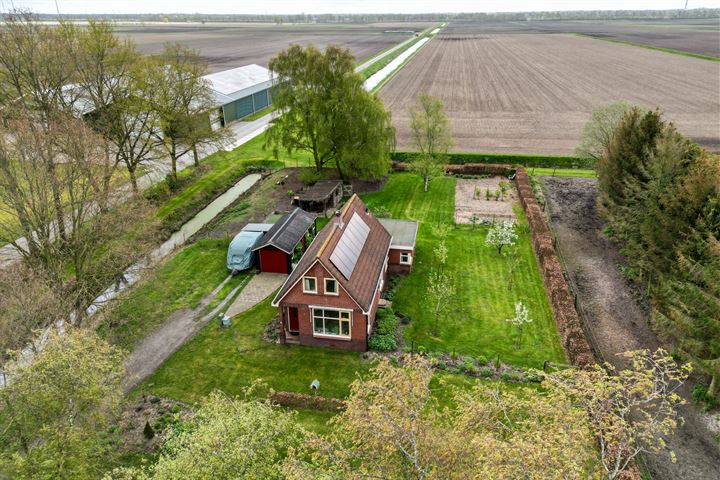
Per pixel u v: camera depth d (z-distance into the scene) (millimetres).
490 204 55031
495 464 14555
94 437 21500
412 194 58219
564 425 16406
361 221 37406
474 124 88188
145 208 39031
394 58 180875
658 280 34125
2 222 39031
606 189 44688
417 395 19406
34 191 35562
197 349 32562
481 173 64688
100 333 34031
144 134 63312
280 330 32750
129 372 30562
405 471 16953
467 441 17359
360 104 54094
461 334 33562
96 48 47688
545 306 36531
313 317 31922
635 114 41844
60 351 20891
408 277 40469
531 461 14094
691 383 28656
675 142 36469
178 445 20203
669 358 19062
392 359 31094
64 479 18906
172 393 28922
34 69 42438
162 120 55312
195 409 27344
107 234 35562
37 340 25062
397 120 91938
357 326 31391
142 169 59594
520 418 19453
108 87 51594
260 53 187125
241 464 18422
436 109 59438
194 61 61344
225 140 70625
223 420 19828
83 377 20406
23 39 41469
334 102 53406
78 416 21594
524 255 43812
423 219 51219
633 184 39188
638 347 32031
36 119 40812
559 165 67125
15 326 26031
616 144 42969
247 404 21469
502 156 68625
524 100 106312
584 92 112750
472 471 15898
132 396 28656
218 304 37469
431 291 35844
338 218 33688
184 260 43781
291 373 30297
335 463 17703
